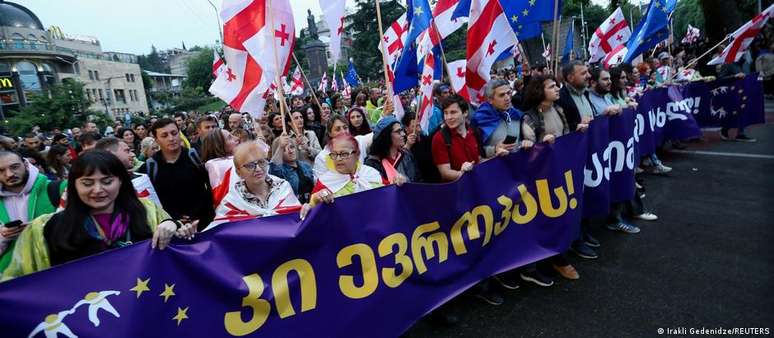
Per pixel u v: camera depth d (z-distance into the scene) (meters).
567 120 4.05
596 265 3.54
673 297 2.95
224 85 4.17
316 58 31.08
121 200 2.14
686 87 7.18
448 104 3.21
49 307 1.67
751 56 10.83
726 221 4.07
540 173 3.23
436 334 2.85
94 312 1.74
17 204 2.82
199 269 1.97
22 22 59.16
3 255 1.98
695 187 5.13
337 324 2.32
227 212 2.64
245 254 2.10
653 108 5.91
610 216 4.22
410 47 4.39
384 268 2.51
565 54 13.66
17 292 1.62
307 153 5.03
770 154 6.02
